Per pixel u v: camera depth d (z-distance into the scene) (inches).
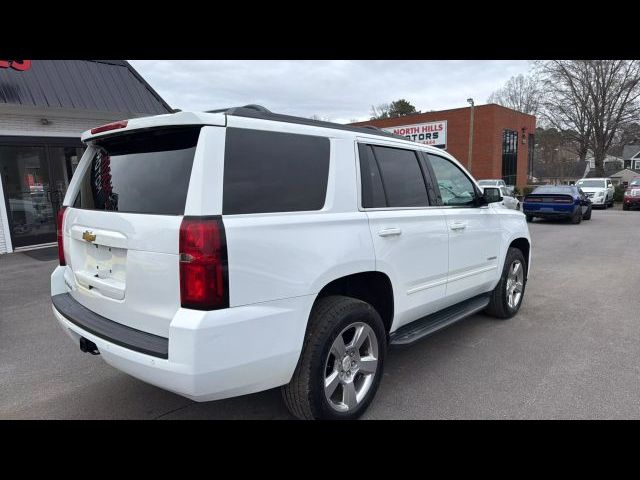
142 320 95.6
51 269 319.6
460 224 158.4
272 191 98.3
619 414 122.1
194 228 84.5
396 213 129.7
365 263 116.4
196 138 91.5
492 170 1231.5
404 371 149.9
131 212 98.7
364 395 119.6
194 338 83.3
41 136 406.6
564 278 294.5
